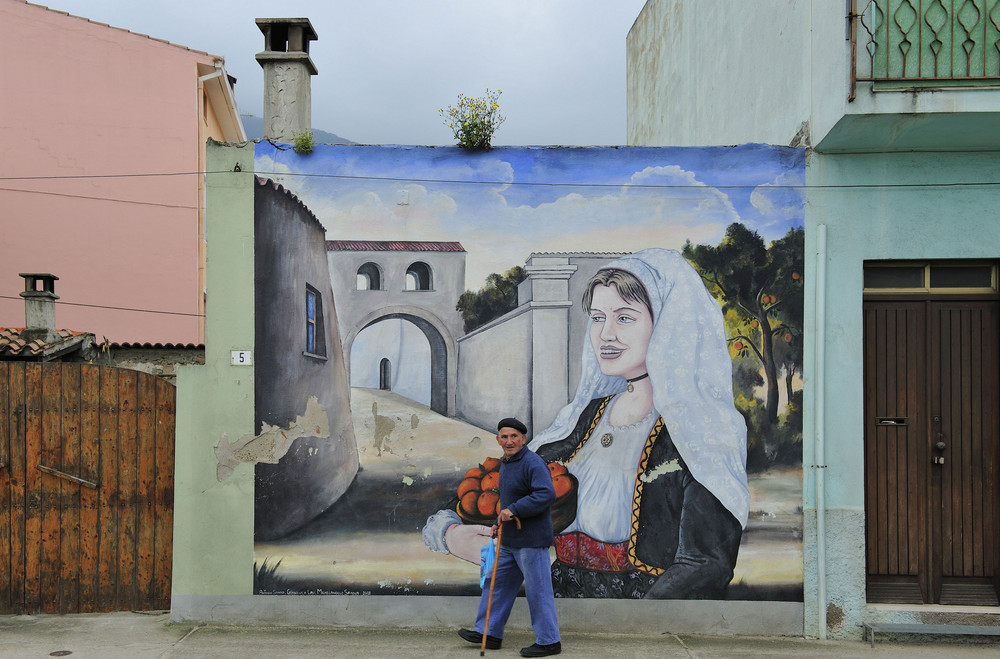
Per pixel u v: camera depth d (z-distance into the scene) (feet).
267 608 20.36
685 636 20.11
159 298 50.90
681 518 20.42
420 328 20.84
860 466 20.30
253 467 20.48
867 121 18.90
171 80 51.98
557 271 20.88
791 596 20.31
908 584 20.63
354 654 18.29
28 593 21.21
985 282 20.94
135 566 21.44
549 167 20.97
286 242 20.81
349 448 20.63
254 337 20.61
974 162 20.38
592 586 20.35
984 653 19.04
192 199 52.01
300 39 25.49
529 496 17.74
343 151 20.93
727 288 20.75
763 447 20.51
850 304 20.52
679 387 20.61
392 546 20.51
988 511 20.67
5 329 33.40
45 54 49.98
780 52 22.82
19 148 49.24
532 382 20.79
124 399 21.52
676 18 34.71
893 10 19.21
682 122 33.78
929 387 20.79
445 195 20.97
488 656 18.19
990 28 19.22
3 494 21.29
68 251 49.47
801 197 20.68
